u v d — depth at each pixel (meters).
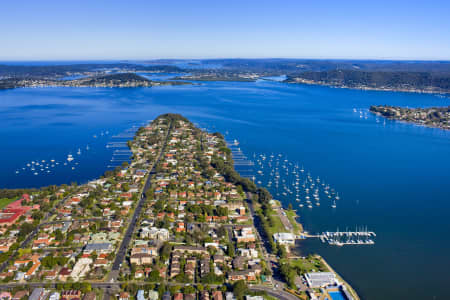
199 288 191.62
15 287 189.12
